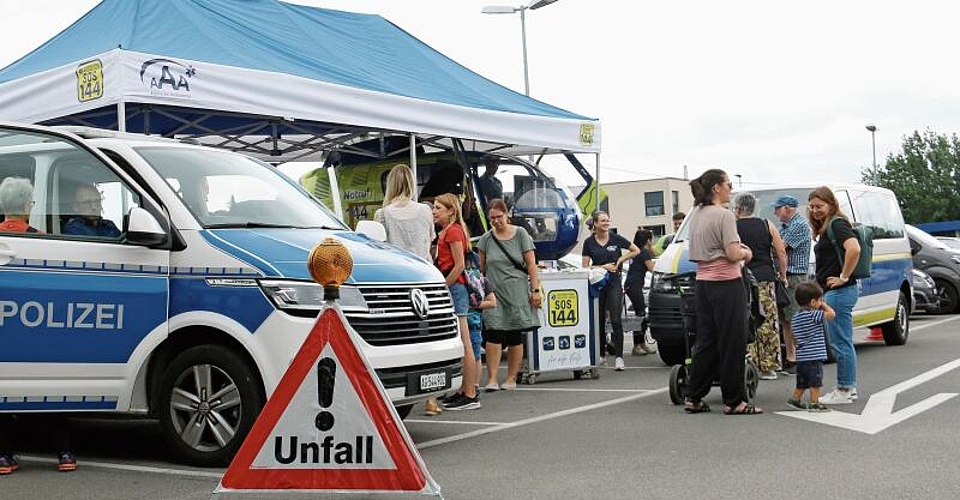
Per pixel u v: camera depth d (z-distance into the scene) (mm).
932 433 8031
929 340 16875
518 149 18625
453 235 10008
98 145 7816
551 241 18625
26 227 7520
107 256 7410
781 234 12914
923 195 65812
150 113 13094
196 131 14484
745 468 6906
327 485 5531
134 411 7418
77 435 8977
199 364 7289
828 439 7922
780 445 7727
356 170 17469
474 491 6402
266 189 8336
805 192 14828
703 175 9484
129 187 7594
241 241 7430
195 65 11117
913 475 6551
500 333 11570
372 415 5516
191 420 7324
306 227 8086
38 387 7289
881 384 11180
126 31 11891
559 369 12422
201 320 7266
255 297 7203
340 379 5523
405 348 7551
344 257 5562
